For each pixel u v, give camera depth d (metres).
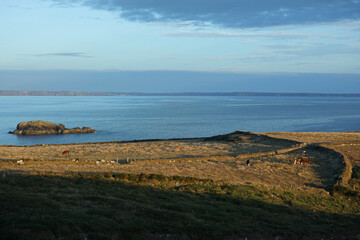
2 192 19.30
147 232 15.26
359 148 53.09
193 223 17.38
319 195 29.08
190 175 34.03
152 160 42.91
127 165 38.91
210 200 24.16
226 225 17.84
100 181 26.70
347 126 140.50
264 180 34.16
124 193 23.31
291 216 21.98
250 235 16.73
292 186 32.06
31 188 21.91
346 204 27.08
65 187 23.58
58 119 174.88
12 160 37.88
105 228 14.90
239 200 24.27
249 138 68.62
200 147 58.78
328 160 44.59
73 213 16.50
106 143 70.25
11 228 13.16
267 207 23.33
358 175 36.47
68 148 57.22
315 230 18.72
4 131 126.56
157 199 22.61
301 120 170.38
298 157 47.06
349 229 19.81
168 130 124.56
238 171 37.78
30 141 101.44
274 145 59.25
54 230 13.79
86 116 195.75
